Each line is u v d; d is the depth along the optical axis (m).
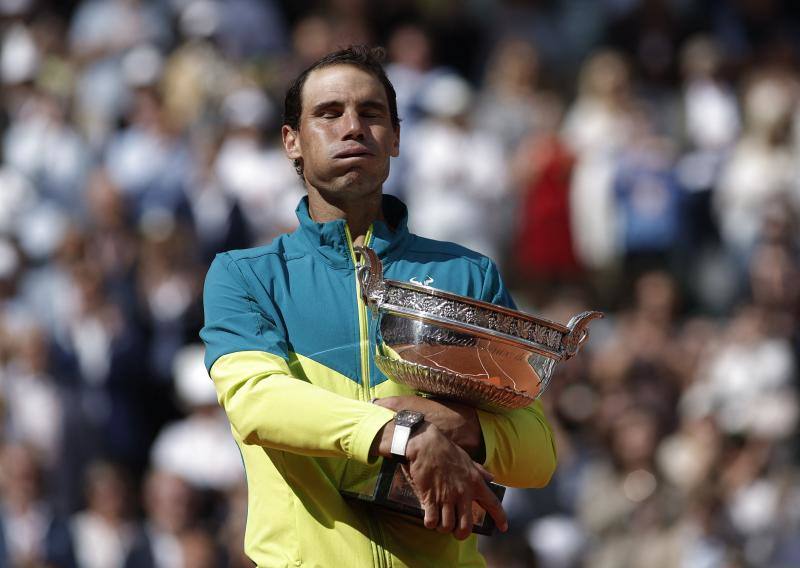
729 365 34.50
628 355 34.22
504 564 27.02
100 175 38.50
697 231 40.16
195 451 32.09
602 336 37.16
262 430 11.21
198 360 33.44
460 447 11.45
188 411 33.75
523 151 41.06
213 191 38.19
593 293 39.31
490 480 11.23
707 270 39.50
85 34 45.69
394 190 39.19
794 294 37.12
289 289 12.09
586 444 31.86
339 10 46.91
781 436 33.00
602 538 30.05
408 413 11.16
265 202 38.38
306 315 11.99
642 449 30.33
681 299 39.19
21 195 39.94
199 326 35.75
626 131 40.72
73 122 42.53
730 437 31.62
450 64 48.00
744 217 39.56
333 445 11.04
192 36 43.16
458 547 12.09
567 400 32.41
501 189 40.00
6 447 30.95
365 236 12.40
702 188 40.22
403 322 11.31
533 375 11.42
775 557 29.66
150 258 36.38
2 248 37.41
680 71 44.88
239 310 11.85
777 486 30.66
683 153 41.88
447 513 11.10
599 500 30.36
